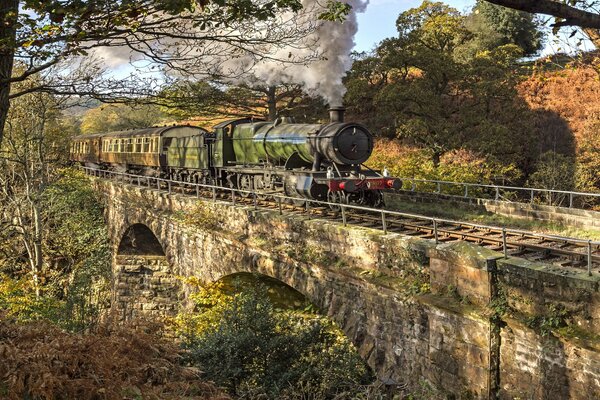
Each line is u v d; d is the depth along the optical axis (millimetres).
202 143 20922
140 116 42781
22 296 15320
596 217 12406
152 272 23031
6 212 23531
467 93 28891
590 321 6762
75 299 12734
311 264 11320
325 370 11055
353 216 12625
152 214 19750
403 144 29391
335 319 10727
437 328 8562
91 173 32094
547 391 7137
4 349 5367
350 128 14039
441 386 8516
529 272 7352
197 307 16781
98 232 25703
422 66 27375
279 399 9734
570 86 29938
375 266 9930
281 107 33281
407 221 12703
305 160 15328
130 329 6406
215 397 6012
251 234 13641
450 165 22984
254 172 17234
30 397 5168
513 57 33281
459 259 8227
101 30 6098
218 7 6465
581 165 24359
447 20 29828
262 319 11273
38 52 6035
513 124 26938
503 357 7738
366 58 30188
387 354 9570
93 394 5387
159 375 6086
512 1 4594
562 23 4871
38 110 20578
